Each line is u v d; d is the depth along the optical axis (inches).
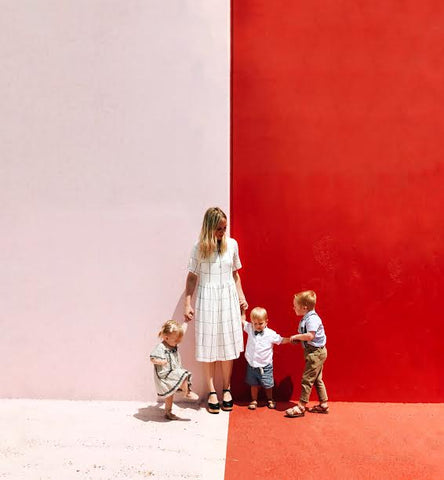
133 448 161.0
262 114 201.2
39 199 200.8
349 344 200.2
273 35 200.7
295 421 182.1
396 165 199.0
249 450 160.1
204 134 197.6
